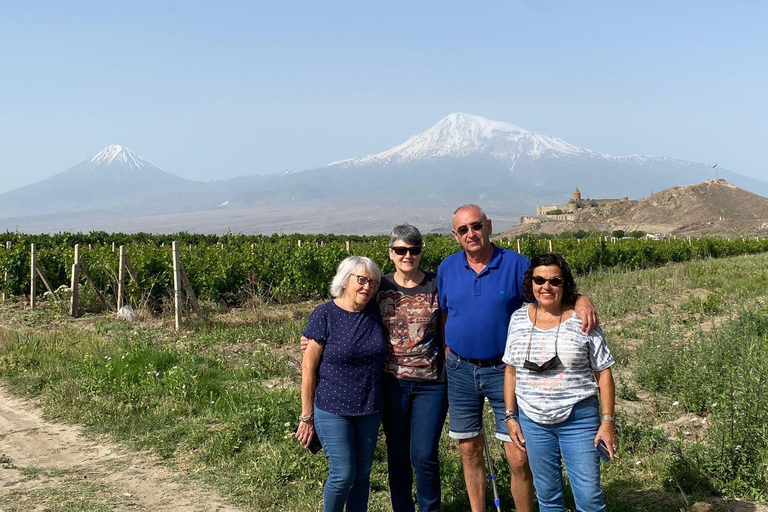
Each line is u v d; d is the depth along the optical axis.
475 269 4.46
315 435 4.67
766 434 5.18
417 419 4.61
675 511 4.60
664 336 8.61
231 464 6.00
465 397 4.54
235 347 11.06
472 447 4.61
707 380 6.97
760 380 5.52
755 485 4.83
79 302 15.44
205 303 16.05
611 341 10.28
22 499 5.30
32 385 8.76
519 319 4.03
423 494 4.64
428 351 4.61
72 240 30.69
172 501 5.30
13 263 16.95
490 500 5.11
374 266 4.51
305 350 4.62
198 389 8.10
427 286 4.69
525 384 3.90
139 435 6.88
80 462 6.22
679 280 19.62
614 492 4.88
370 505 5.16
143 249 17.80
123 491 5.50
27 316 14.67
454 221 4.43
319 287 17.16
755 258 29.39
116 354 9.70
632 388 7.77
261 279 16.88
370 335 4.49
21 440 6.84
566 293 3.94
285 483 5.60
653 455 5.56
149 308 14.64
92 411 7.59
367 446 4.57
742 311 10.35
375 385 4.51
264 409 6.97
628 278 21.02
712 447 5.27
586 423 3.79
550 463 3.89
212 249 20.38
